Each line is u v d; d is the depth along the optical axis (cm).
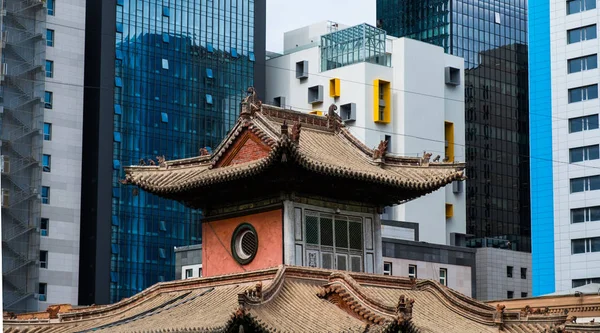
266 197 6400
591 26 18675
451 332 6019
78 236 18025
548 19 19150
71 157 18150
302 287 6062
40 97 17475
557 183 18675
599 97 18450
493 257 19812
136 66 19675
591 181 18362
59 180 17975
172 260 19425
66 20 18425
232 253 6512
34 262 16988
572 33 18875
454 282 15450
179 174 6650
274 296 5844
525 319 6388
